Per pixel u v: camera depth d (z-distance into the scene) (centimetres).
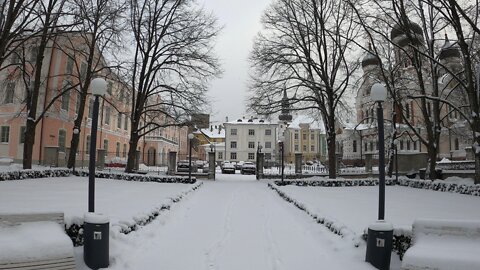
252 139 9425
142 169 3928
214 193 2023
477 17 2041
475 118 1834
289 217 1198
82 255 652
